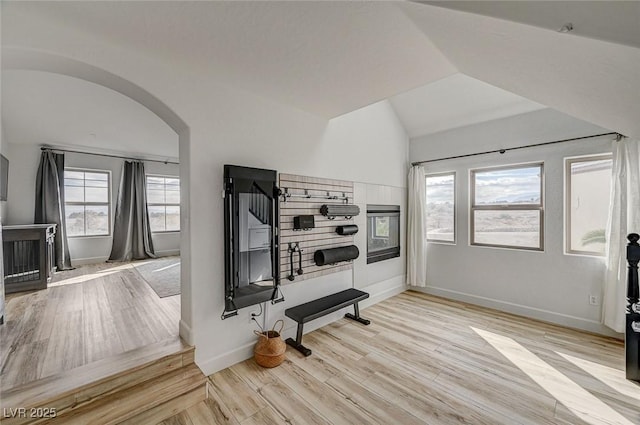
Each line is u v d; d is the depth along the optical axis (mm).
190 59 1948
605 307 2848
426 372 2264
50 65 1672
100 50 1712
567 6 941
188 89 2105
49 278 4223
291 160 2855
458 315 3510
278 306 2748
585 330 3021
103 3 1384
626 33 866
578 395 1979
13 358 1929
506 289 3623
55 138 4691
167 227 6488
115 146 5375
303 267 2971
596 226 3025
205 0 1368
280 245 2746
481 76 2035
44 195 4660
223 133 2311
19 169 4566
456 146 4086
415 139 4562
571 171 3182
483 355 2529
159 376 1930
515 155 3533
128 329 2426
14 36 1441
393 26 1583
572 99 1773
